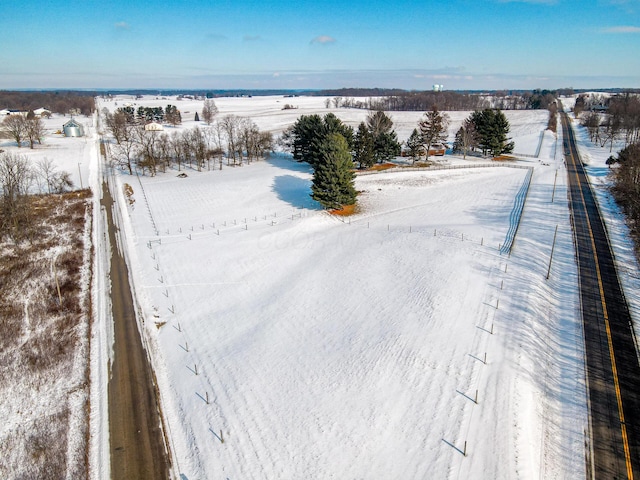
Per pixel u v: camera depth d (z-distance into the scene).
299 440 22.70
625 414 23.48
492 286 35.91
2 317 36.59
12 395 27.52
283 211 61.66
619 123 116.44
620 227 51.47
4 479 21.27
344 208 62.09
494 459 20.36
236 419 24.64
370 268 41.69
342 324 33.12
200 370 29.56
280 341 32.00
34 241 51.84
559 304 34.34
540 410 23.80
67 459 22.42
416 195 68.19
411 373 26.45
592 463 20.56
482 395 24.23
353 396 25.30
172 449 23.08
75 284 42.03
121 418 25.42
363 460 21.03
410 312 32.97
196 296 40.22
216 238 52.72
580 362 27.67
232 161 97.69
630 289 36.62
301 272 43.16
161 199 68.38
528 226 51.25
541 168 85.56
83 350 32.09
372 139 82.50
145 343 33.09
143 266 45.94
